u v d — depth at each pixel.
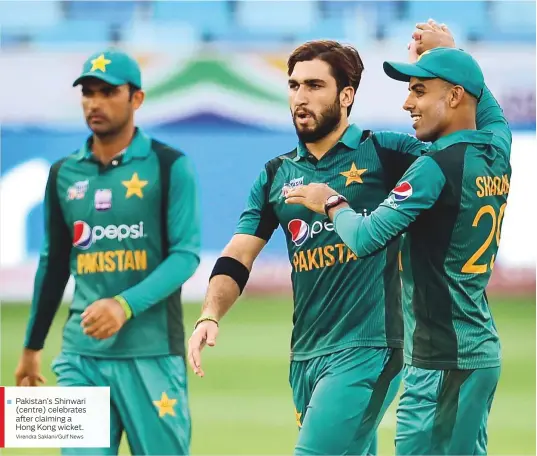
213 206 53.53
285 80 54.69
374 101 54.78
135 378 17.67
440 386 14.32
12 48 55.16
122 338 17.62
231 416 29.50
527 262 51.91
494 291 51.94
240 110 54.38
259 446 25.67
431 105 14.38
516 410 30.62
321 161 15.30
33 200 53.41
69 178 18.31
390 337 14.80
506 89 53.44
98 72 17.92
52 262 18.52
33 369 18.72
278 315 47.19
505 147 14.82
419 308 14.44
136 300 17.23
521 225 52.06
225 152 54.03
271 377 35.16
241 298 51.59
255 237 15.69
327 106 15.12
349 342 14.77
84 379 17.64
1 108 54.34
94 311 17.02
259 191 15.77
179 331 18.12
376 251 13.84
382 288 14.89
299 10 55.81
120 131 18.16
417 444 14.56
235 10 56.03
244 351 39.47
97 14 55.84
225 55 55.03
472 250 14.20
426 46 16.38
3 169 53.72
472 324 14.36
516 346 40.78
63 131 54.28
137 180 17.95
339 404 14.46
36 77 54.75
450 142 14.20
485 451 15.09
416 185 13.81
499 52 54.12
